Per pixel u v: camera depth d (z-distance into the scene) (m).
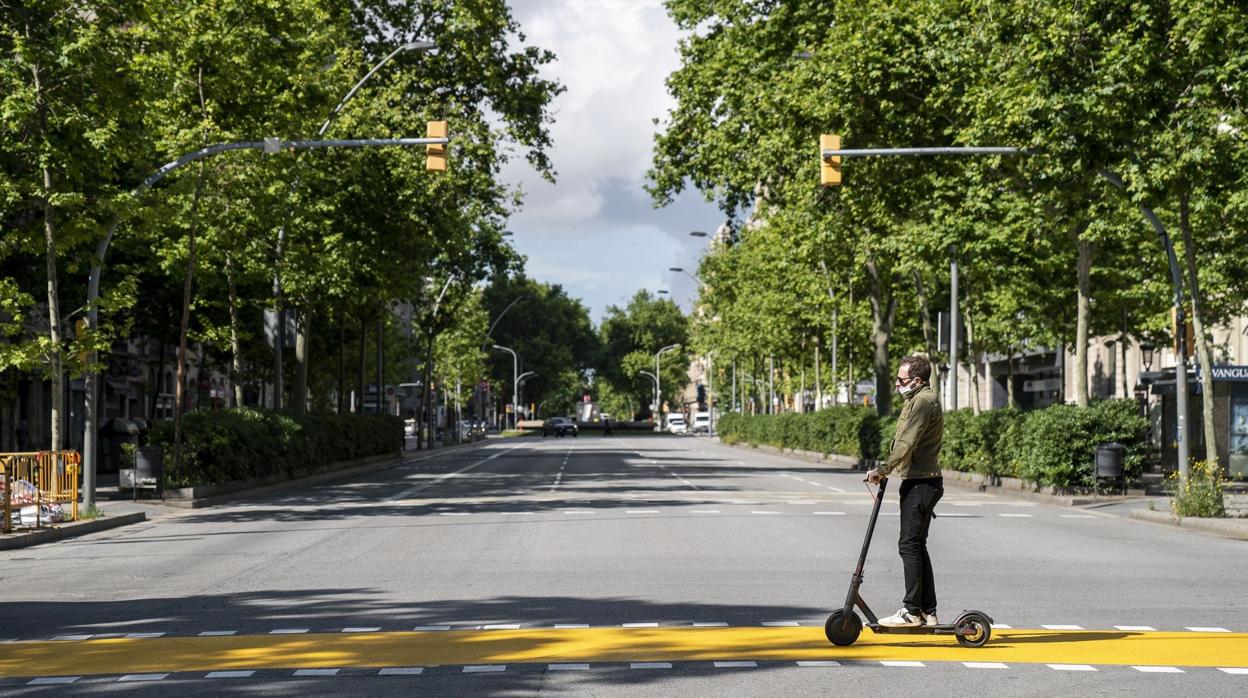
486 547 16.67
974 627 8.88
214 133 28.62
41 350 21.98
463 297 59.75
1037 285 41.78
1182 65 21.61
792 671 8.05
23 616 11.15
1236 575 13.78
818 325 57.12
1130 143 22.30
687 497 27.64
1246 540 18.61
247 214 29.48
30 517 20.89
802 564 14.52
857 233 36.53
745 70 39.62
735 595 11.85
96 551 17.36
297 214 32.06
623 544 16.98
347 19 39.41
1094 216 24.41
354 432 41.97
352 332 50.84
